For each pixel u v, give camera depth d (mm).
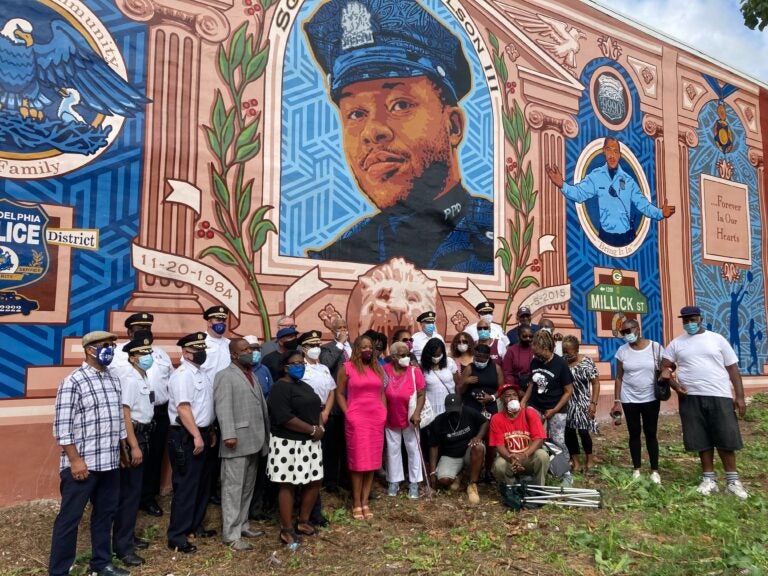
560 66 11211
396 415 6723
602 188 11578
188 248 7277
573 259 10961
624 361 7535
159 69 7320
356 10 8953
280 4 8250
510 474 6582
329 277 8281
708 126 13688
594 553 5141
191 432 5223
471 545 5320
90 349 4617
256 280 7711
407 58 9352
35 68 6594
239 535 5430
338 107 8641
